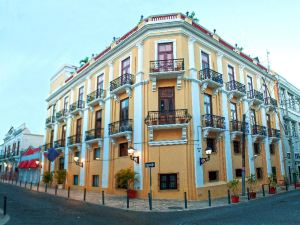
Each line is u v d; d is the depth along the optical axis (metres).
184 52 17.66
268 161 23.53
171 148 16.33
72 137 25.31
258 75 25.48
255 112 23.80
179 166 15.95
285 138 28.02
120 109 19.89
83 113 24.77
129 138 17.67
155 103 17.03
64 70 31.20
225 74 20.86
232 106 21.00
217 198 16.38
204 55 19.38
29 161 36.69
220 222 9.02
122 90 19.34
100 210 12.26
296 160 29.27
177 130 16.47
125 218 10.20
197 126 16.75
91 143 22.53
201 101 17.80
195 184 15.70
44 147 32.09
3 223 9.10
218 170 17.84
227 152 18.80
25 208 12.73
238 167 19.77
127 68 20.02
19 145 45.53
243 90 21.64
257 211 11.23
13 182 36.84
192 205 13.59
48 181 26.59
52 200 16.12
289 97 31.45
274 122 26.53
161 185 16.17
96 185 21.56
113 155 19.77
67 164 26.02
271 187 19.17
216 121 18.02
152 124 16.38
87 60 27.77
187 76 17.34
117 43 21.47
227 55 21.44
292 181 27.06
